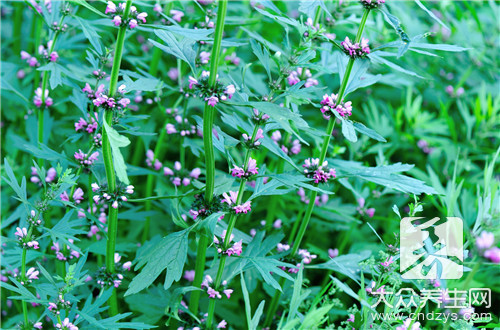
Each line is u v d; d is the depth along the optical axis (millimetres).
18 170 799
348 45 625
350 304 759
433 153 854
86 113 690
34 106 738
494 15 960
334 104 638
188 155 833
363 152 830
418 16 976
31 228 642
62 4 703
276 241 671
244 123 665
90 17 871
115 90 618
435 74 981
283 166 733
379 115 913
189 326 678
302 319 633
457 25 906
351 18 743
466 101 937
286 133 731
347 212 763
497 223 618
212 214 619
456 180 820
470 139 880
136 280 611
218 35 602
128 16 604
